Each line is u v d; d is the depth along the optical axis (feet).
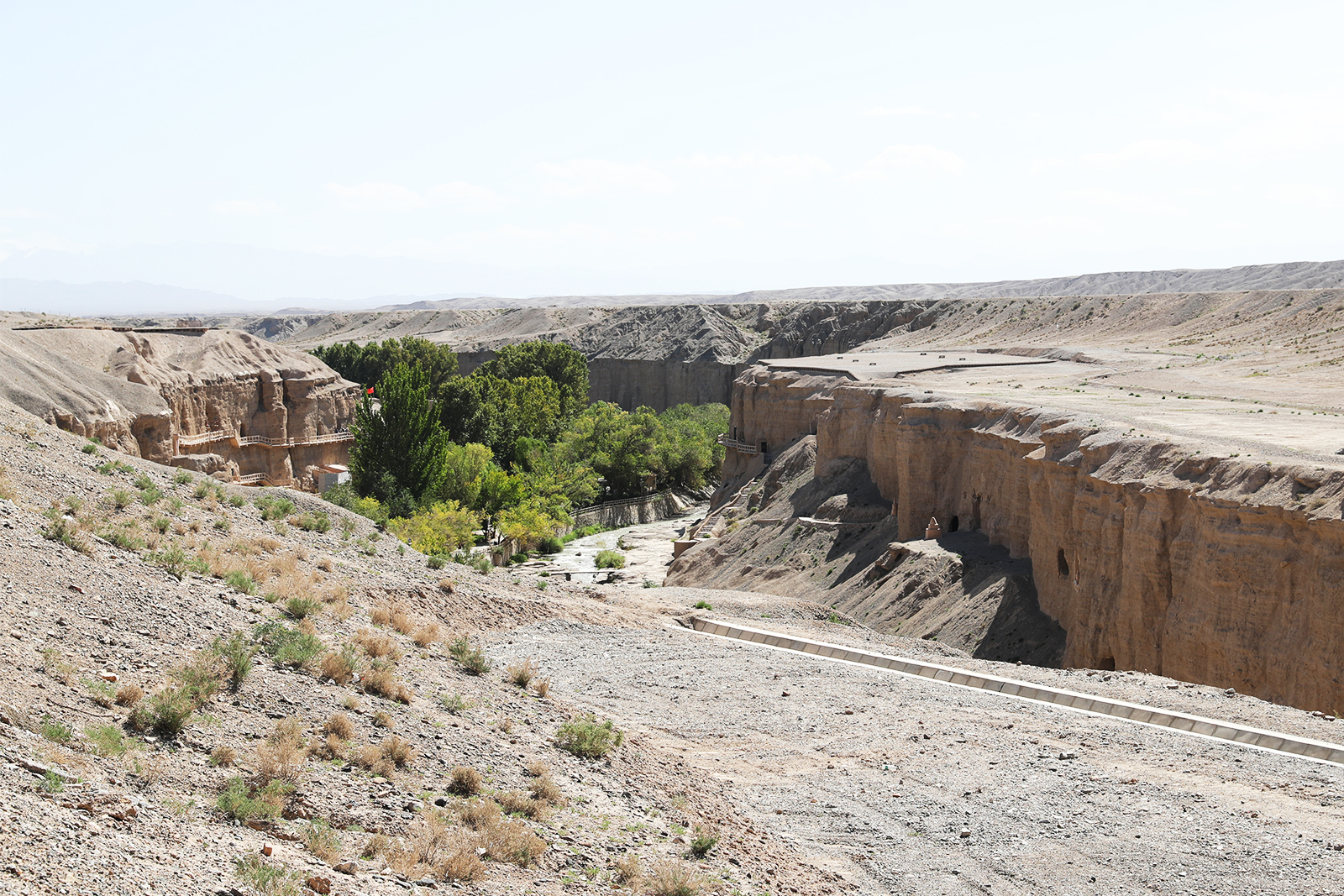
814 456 265.13
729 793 62.08
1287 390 222.48
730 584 224.12
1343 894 49.93
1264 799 62.90
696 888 44.16
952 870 52.75
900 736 74.54
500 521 276.00
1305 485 107.24
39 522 62.64
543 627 99.45
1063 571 148.87
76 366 221.87
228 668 51.75
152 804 36.91
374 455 229.45
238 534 86.43
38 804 33.04
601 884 43.42
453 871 39.88
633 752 63.46
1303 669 101.09
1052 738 75.51
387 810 43.91
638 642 99.09
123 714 43.42
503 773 52.70
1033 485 158.40
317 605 71.41
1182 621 116.47
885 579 185.57
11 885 27.94
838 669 95.45
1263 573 107.86
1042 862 53.72
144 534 72.95
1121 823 58.70
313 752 46.83
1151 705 84.23
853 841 56.34
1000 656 146.82
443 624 89.56
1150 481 127.34
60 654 46.14
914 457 199.72
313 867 36.52
